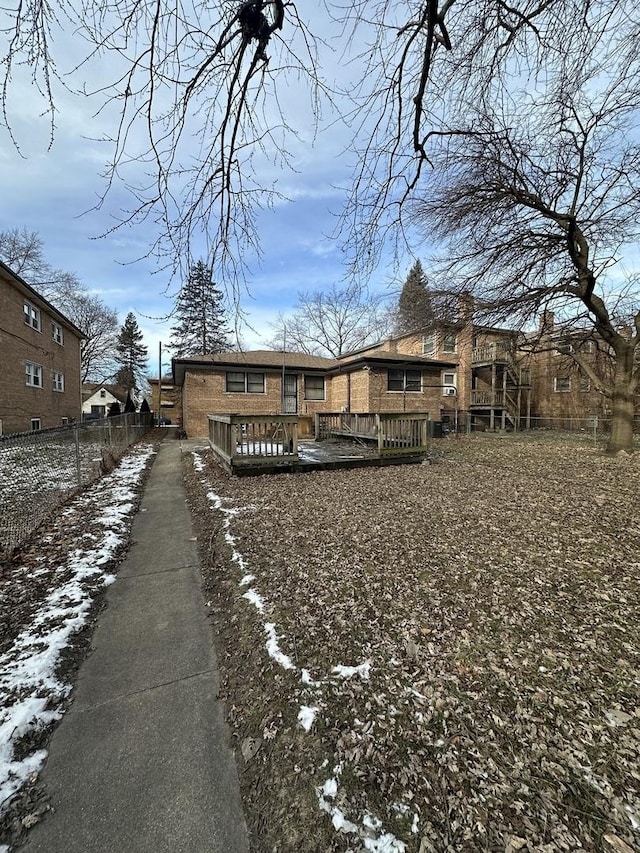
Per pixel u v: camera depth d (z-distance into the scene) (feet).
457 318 29.71
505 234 25.22
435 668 7.50
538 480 23.76
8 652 8.38
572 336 35.14
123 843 4.78
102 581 11.78
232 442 25.98
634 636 8.36
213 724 6.61
